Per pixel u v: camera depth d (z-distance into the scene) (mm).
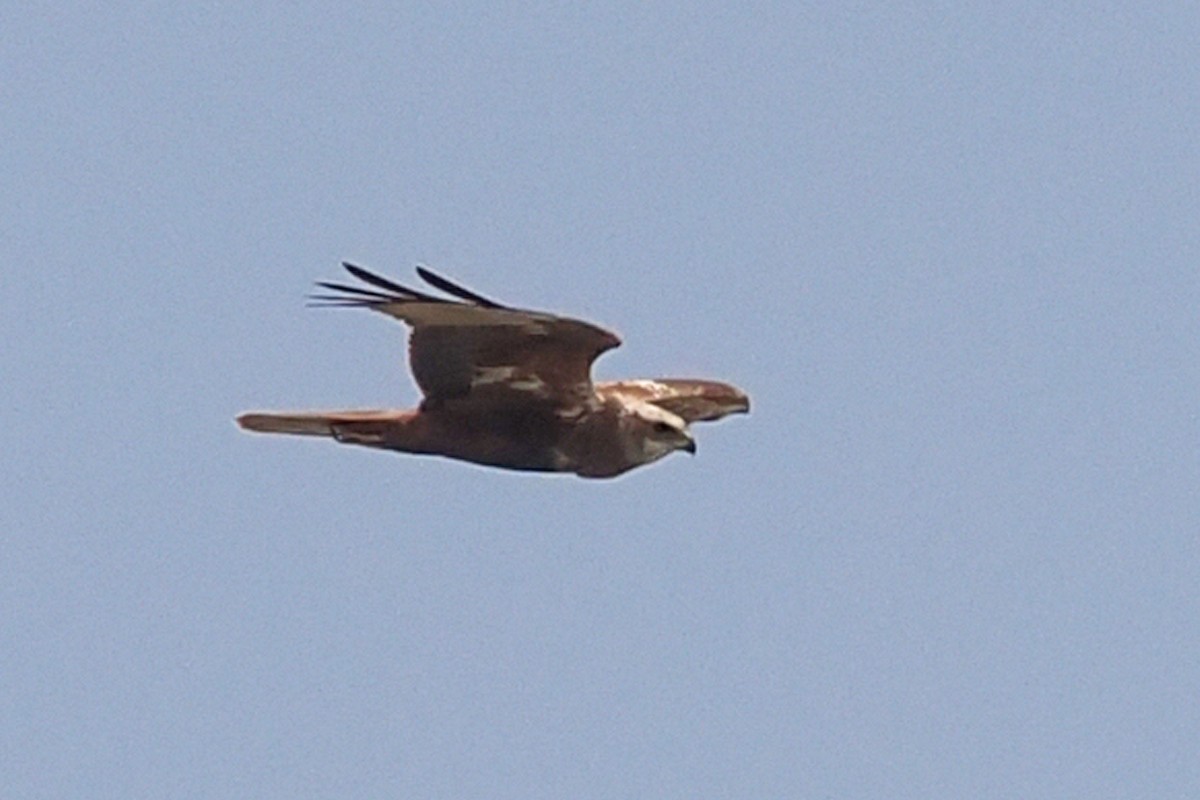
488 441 24438
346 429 24562
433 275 22672
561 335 23719
